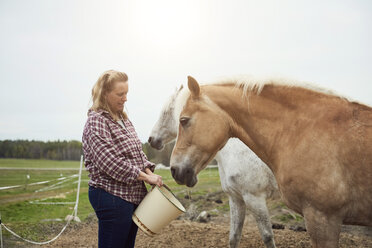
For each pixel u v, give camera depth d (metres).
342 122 1.77
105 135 1.88
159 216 1.93
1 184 11.73
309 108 1.91
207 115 2.04
